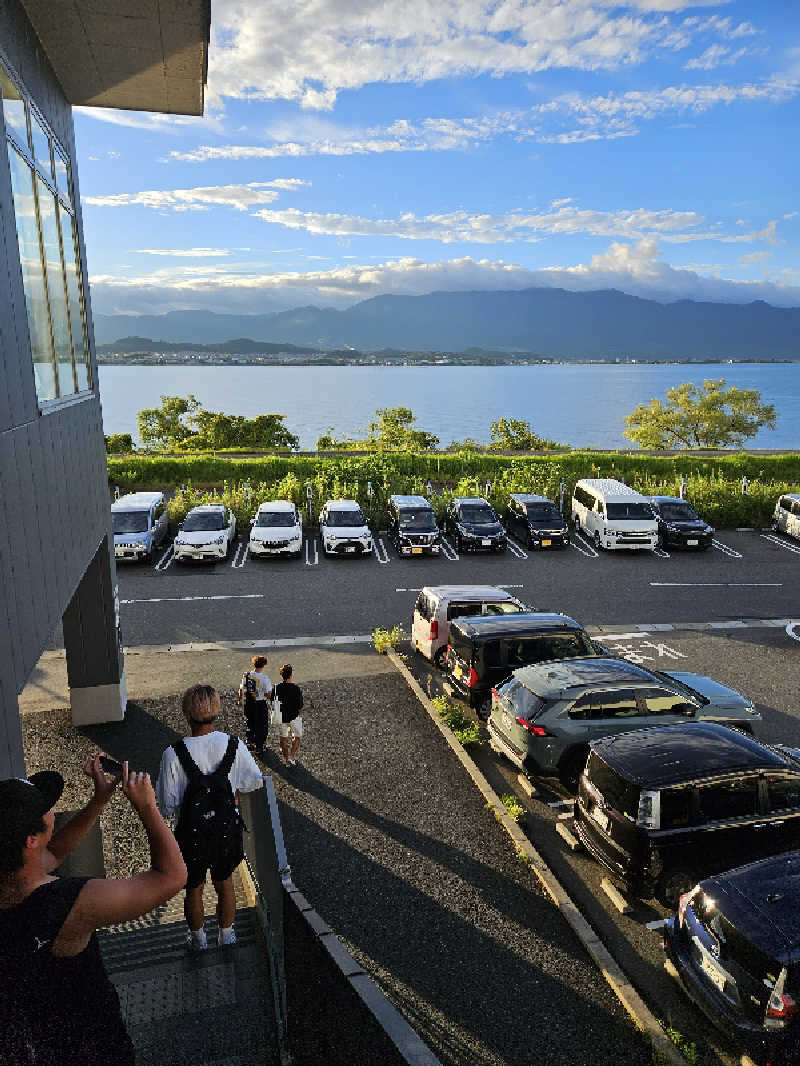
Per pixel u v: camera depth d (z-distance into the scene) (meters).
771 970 5.76
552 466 36.53
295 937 6.53
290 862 8.94
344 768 11.45
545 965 7.20
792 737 12.70
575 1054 6.10
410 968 7.09
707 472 39.31
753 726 11.57
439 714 13.21
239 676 15.54
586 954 7.39
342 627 18.77
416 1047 5.15
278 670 15.81
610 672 11.23
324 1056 5.02
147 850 9.45
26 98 7.67
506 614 13.84
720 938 6.27
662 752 8.62
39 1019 1.94
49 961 1.95
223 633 18.31
